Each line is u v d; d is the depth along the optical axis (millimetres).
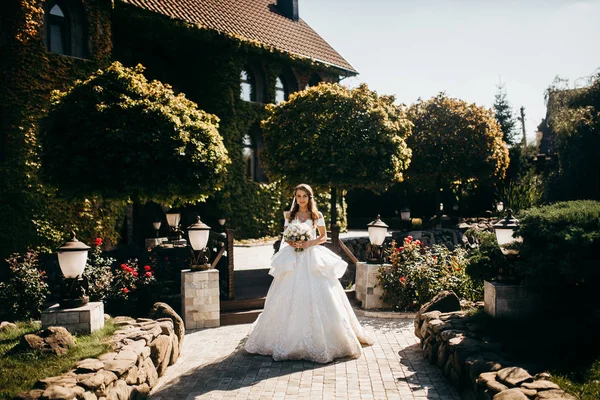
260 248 15719
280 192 18719
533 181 18422
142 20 14656
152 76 17062
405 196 25203
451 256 8578
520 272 4809
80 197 8891
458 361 4211
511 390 3230
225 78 16969
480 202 23859
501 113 30250
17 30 11594
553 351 4090
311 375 4777
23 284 7113
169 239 11523
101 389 3436
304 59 19219
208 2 17891
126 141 8523
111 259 7867
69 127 8648
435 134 16266
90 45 13148
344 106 10531
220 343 6223
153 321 5473
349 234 19719
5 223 11359
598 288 4711
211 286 7219
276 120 11180
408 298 7664
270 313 5508
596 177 17781
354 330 5738
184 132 9016
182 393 4375
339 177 10164
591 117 17781
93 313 4867
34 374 3633
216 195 16750
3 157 11609
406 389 4363
